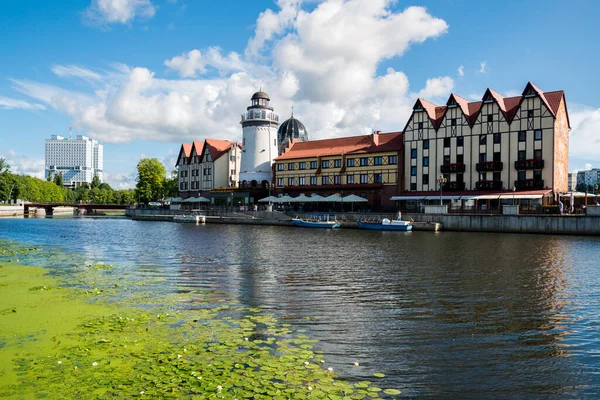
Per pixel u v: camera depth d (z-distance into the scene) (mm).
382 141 80500
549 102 64812
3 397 9125
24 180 152125
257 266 27812
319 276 24172
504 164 65375
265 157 100875
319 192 84250
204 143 111438
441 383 10406
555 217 52094
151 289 20375
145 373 10344
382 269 26625
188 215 89250
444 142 70750
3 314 15539
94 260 30422
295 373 10578
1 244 41312
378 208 76688
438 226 59750
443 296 19344
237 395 9273
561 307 17500
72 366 10742
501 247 39062
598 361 11812
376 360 11727
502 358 11984
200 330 13812
